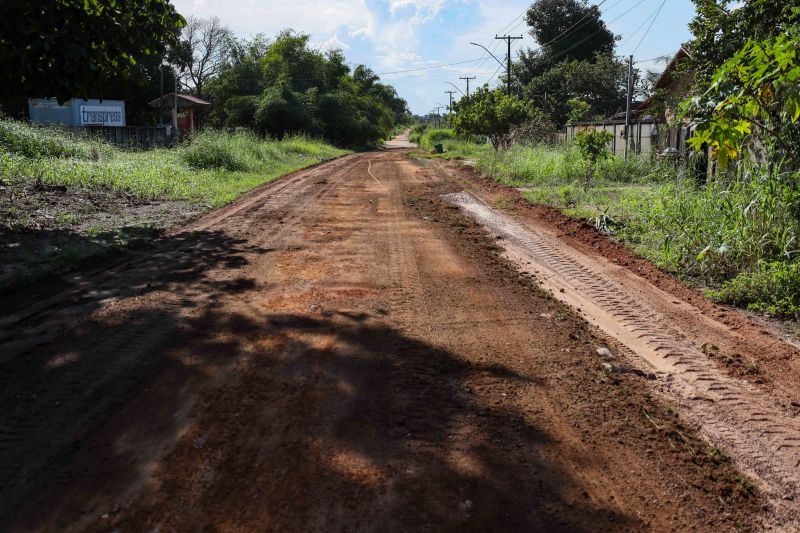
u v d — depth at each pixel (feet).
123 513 9.37
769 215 24.22
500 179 62.85
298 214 39.22
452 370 14.84
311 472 10.46
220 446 11.21
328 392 13.43
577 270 25.79
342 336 16.81
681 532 9.59
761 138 25.88
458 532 9.14
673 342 17.66
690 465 11.42
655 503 10.23
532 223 37.35
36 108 112.16
